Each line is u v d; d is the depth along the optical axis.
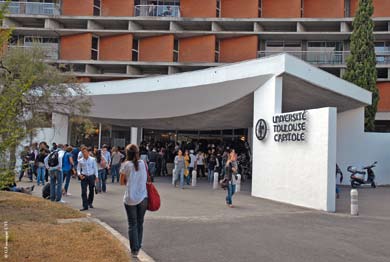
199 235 9.76
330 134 14.38
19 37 45.38
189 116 25.06
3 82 8.81
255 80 18.42
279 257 7.97
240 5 43.81
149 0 46.94
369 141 25.78
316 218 12.69
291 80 18.56
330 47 44.34
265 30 45.09
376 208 15.38
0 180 7.02
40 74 20.83
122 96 24.81
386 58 42.41
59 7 44.91
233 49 44.09
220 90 20.66
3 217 10.45
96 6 45.94
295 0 43.12
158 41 44.75
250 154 29.50
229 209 13.95
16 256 6.98
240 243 9.05
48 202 13.09
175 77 22.19
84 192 12.99
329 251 8.55
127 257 7.33
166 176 28.28
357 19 30.81
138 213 7.56
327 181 14.26
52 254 7.25
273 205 15.31
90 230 9.34
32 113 19.61
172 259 7.66
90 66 44.91
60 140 27.30
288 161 16.19
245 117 24.88
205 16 44.06
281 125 16.70
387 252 8.59
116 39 45.19
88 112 24.89
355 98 22.50
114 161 22.25
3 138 6.88
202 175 28.33
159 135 37.97
